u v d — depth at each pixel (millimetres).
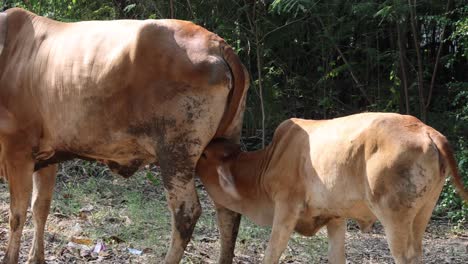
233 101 4770
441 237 7047
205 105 4660
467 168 7828
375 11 8789
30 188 5105
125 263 5500
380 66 9742
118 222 6586
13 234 5086
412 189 4172
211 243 6191
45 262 5430
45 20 5219
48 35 5113
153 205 7133
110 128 4816
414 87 9453
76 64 4855
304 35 9641
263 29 9016
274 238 4750
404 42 8977
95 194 7477
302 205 4695
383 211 4262
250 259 5820
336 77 9906
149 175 7832
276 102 9453
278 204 4762
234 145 5047
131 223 6496
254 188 4945
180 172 4730
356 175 4391
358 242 6633
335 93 9727
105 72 4742
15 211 5078
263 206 4945
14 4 8922
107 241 6004
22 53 5137
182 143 4699
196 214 4781
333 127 4590
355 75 9711
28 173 5094
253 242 6270
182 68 4629
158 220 6609
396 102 9211
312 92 9820
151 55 4672
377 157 4262
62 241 5949
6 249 5363
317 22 9281
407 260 4230
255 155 5020
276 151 4852
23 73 5066
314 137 4648
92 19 9016
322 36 9156
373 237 6844
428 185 4191
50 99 4961
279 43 9320
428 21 8805
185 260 5629
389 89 9578
